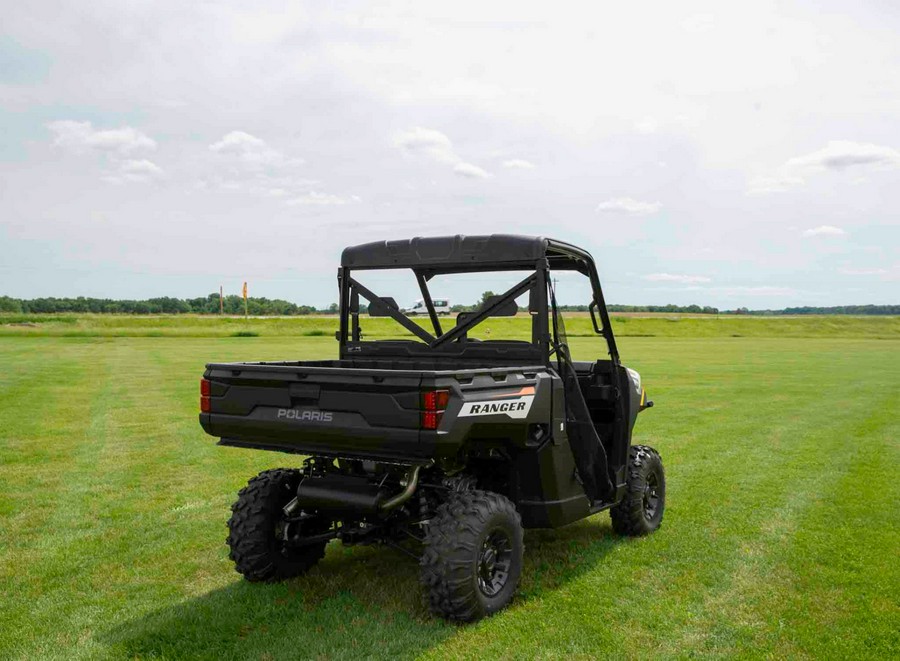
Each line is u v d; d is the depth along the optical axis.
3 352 31.89
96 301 133.00
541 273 4.82
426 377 3.89
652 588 4.87
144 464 8.98
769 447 10.46
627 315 105.88
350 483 4.42
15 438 10.74
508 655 3.85
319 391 4.24
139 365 24.67
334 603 4.53
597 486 5.50
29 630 4.21
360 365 5.61
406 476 4.28
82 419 12.57
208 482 8.03
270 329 60.06
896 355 36.97
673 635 4.12
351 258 5.68
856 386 19.92
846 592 4.80
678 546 5.80
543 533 6.19
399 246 5.41
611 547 5.80
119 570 5.23
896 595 4.75
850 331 79.31
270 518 4.82
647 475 6.14
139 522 6.45
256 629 4.18
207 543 5.85
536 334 4.85
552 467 4.79
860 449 10.31
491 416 4.20
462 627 4.17
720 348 43.09
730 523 6.50
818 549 5.72
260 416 4.48
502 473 5.00
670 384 20.28
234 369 4.61
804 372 24.94
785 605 4.57
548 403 4.73
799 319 92.38
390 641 3.99
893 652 3.92
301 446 4.41
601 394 5.71
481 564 4.28
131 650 3.94
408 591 4.74
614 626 4.23
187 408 13.99
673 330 73.50
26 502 7.15
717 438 11.27
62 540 5.94
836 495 7.56
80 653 3.91
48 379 19.52
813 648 3.96
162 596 4.73
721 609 4.51
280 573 4.91
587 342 42.28
